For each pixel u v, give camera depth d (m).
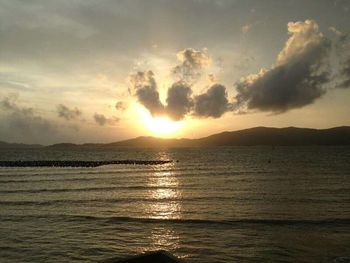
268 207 29.50
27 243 19.64
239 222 24.02
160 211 28.25
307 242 19.47
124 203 32.38
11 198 35.44
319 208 28.89
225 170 72.44
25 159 129.50
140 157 148.25
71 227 23.17
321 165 86.31
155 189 42.34
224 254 17.59
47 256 17.48
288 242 19.47
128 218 25.62
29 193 39.03
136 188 43.44
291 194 36.91
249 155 155.75
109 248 18.73
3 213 27.83
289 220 24.45
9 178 57.19
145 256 13.27
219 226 23.05
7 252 18.11
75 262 16.62
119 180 54.00
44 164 94.31
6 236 21.06
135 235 21.16
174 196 36.41
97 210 28.97
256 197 35.09
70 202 33.00
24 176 60.97
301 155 148.38
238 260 16.75
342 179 52.12
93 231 22.16
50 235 21.25
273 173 63.53
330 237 20.38
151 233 21.58
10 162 99.00
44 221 24.97
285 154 160.75
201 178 55.88
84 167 87.50
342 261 16.52
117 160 122.38
